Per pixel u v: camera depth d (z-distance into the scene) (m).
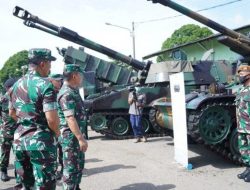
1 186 7.09
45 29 12.70
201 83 11.88
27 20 12.41
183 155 8.03
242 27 17.22
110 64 17.73
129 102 12.21
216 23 8.76
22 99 4.15
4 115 7.23
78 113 5.33
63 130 5.30
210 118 7.99
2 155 7.37
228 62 12.34
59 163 7.81
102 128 13.45
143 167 8.22
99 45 13.17
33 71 4.24
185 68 12.32
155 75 13.19
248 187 6.46
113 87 16.30
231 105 8.03
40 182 4.04
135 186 6.71
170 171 7.75
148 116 13.24
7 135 7.25
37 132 4.08
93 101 13.18
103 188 6.67
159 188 6.53
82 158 5.43
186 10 8.60
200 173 7.52
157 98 13.02
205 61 12.26
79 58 17.55
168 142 11.84
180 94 7.82
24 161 4.25
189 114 8.25
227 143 8.20
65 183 5.30
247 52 9.02
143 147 10.98
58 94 5.19
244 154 6.93
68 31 12.59
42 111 4.12
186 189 6.41
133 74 18.02
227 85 9.51
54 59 4.36
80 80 5.34
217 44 24.86
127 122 13.56
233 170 7.73
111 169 8.13
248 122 6.73
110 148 11.02
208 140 7.97
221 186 6.55
